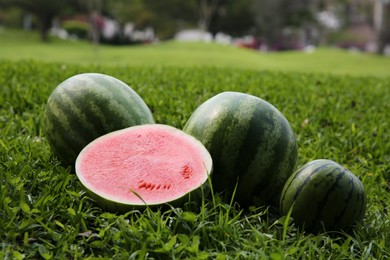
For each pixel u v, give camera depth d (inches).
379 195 162.2
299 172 129.3
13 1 1656.0
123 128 147.3
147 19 2087.8
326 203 124.6
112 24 2116.1
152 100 251.4
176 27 2170.3
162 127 134.6
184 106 245.8
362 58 1232.8
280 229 127.9
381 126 245.9
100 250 113.1
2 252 103.9
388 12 2082.9
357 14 2447.1
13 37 1729.8
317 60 1143.0
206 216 120.3
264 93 312.2
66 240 112.5
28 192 134.6
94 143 132.0
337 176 125.8
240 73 466.9
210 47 1272.1
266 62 1027.9
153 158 127.8
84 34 2054.6
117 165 127.2
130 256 103.7
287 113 258.4
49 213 122.5
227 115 135.9
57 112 146.9
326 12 2375.7
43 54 1015.0
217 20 2118.6
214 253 107.6
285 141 136.8
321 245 124.5
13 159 155.3
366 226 132.4
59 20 2338.8
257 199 136.6
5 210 119.6
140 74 379.2
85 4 1801.2
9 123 200.2
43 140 184.9
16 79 308.8
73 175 147.9
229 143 133.8
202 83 346.9
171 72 416.2
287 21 2073.1
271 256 104.3
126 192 122.6
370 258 114.9
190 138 131.3
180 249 106.8
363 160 194.5
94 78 150.9
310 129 231.0
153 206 120.6
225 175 134.6
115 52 1120.2
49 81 313.7
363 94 360.2
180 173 125.0
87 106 145.6
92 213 126.8
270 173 135.0
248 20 2108.8
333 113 269.4
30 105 243.3
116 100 148.6
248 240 116.5
